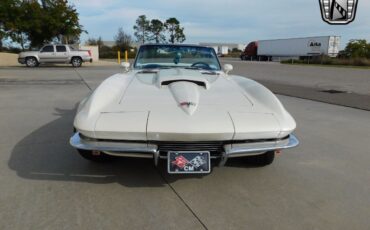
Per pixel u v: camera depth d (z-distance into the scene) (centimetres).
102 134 238
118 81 314
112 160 321
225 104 270
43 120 514
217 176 301
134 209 238
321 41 3841
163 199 255
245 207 246
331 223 226
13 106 636
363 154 377
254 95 296
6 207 235
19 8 2756
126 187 273
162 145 245
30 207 237
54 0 2939
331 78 1476
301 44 4084
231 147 249
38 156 341
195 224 221
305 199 261
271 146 258
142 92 285
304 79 1404
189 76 320
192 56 418
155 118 242
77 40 3591
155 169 311
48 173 298
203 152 245
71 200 249
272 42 4531
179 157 243
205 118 246
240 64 3016
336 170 325
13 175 291
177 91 281
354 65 3269
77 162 325
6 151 356
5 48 3388
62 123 495
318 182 295
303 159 355
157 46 416
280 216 234
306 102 759
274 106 275
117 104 262
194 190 271
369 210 245
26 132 438
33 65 1998
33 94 804
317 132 475
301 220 229
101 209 237
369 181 299
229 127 241
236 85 328
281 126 253
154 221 223
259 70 2047
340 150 390
